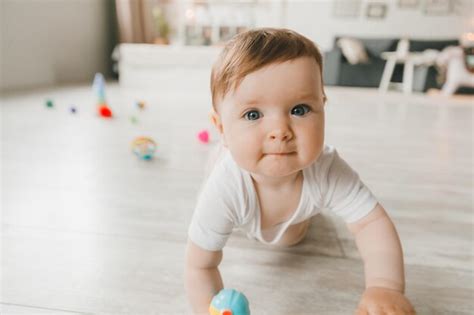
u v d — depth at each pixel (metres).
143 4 5.57
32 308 0.54
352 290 0.58
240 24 5.45
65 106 2.55
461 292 0.59
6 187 1.02
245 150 0.43
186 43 5.34
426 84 4.23
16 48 3.48
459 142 1.71
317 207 0.58
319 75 0.43
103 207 0.89
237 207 0.54
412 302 0.56
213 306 0.48
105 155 1.37
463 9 5.05
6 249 0.69
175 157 1.36
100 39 5.25
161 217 0.84
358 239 0.57
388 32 5.28
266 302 0.56
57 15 4.18
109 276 0.62
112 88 4.05
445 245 0.73
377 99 3.46
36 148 1.44
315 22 5.40
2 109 2.34
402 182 1.12
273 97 0.41
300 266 0.65
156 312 0.53
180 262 0.66
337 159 0.58
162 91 3.79
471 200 0.98
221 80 0.44
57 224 0.80
